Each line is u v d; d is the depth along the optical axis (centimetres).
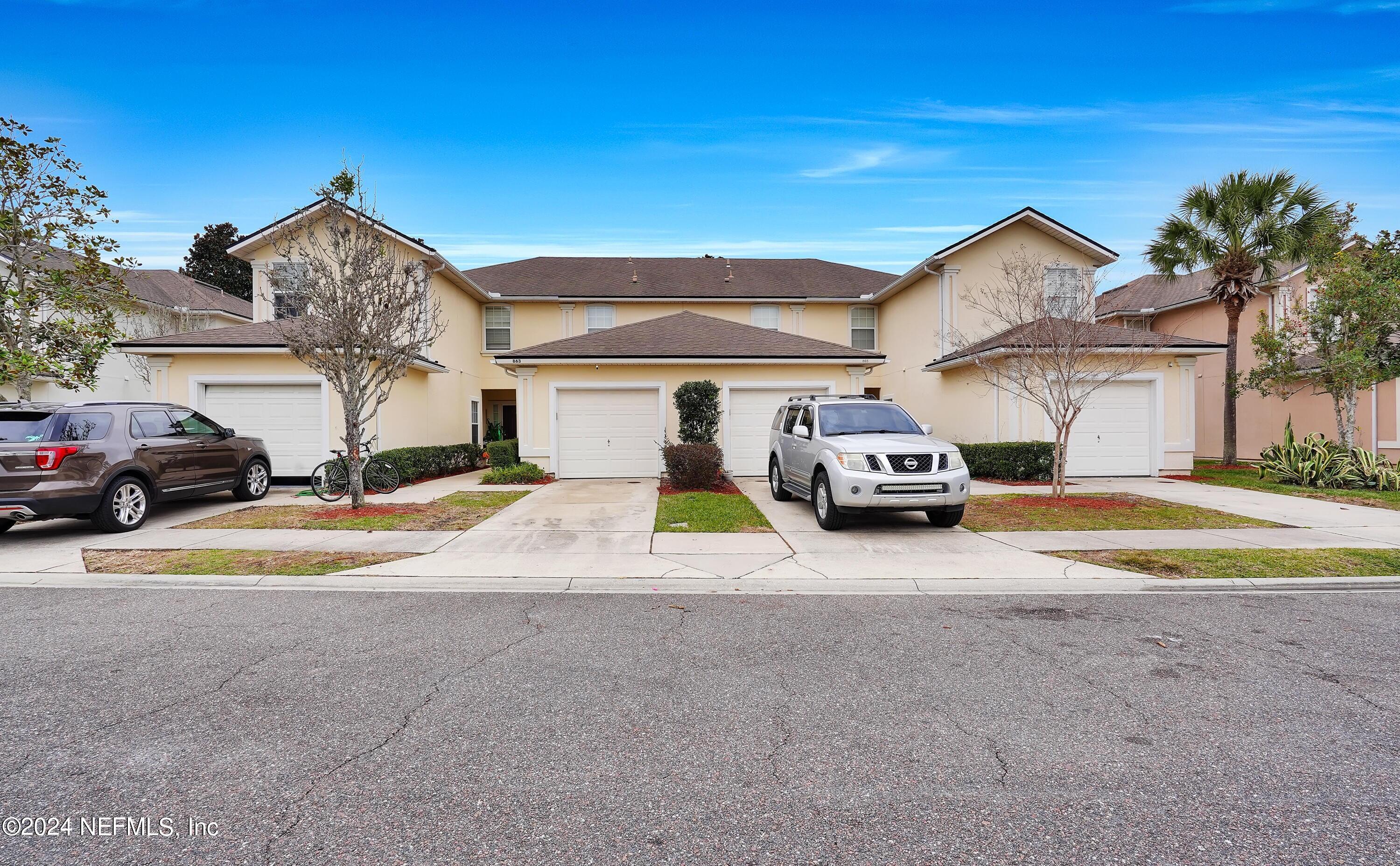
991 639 507
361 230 1066
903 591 653
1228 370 1786
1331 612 583
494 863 249
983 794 297
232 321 2559
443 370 1780
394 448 1574
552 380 1639
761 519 1016
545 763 323
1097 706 387
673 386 1652
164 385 1456
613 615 569
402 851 256
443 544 840
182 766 319
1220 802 290
